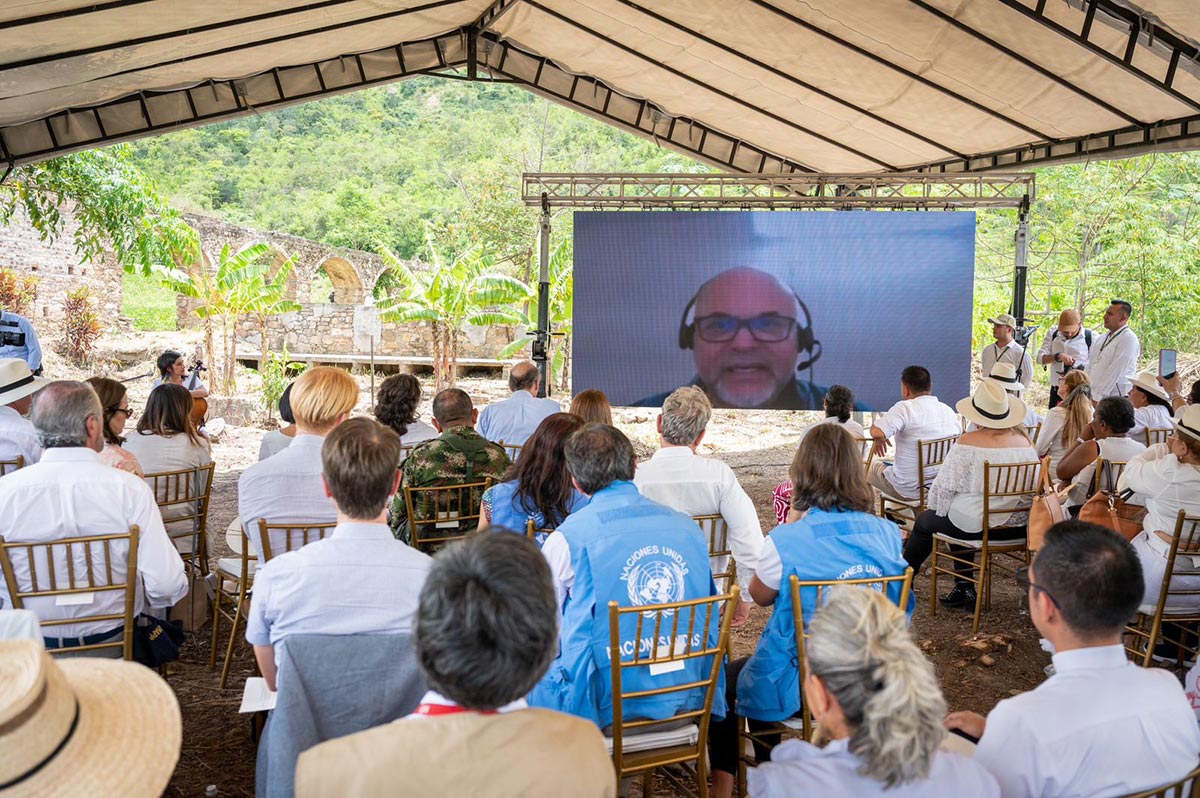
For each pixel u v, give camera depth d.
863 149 10.17
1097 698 1.63
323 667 1.98
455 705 1.32
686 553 2.44
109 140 8.47
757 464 10.05
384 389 4.46
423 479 3.74
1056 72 6.95
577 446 2.50
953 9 6.44
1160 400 5.27
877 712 1.32
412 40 9.20
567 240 15.02
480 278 15.03
